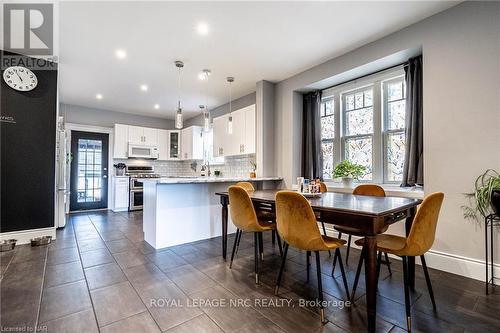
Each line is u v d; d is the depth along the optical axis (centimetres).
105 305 179
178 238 328
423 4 233
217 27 266
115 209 575
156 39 289
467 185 227
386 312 172
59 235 367
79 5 227
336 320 163
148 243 331
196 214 347
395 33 278
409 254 157
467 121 228
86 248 308
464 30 229
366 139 357
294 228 170
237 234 299
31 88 323
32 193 325
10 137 311
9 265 251
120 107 590
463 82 230
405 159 292
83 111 580
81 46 303
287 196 168
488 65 216
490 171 214
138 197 602
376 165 339
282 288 207
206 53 325
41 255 280
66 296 191
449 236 238
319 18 252
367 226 154
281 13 243
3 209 308
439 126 244
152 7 231
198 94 497
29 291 198
